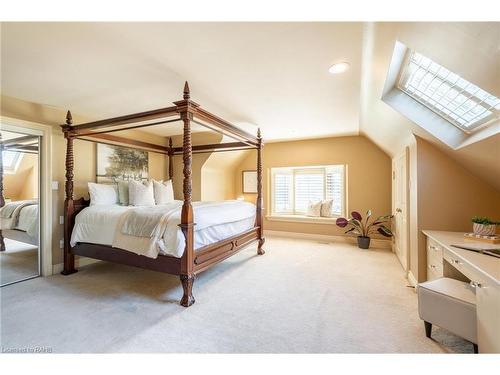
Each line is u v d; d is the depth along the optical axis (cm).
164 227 246
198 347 171
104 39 175
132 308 228
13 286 280
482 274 141
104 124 286
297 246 471
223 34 169
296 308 228
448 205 254
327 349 169
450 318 168
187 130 238
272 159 581
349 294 258
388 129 330
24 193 409
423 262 262
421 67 198
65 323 201
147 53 195
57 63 211
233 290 269
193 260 245
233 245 333
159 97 294
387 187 470
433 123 232
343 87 262
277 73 229
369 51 188
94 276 313
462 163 244
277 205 597
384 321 205
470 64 141
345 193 510
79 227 311
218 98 294
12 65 215
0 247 406
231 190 623
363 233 467
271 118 379
